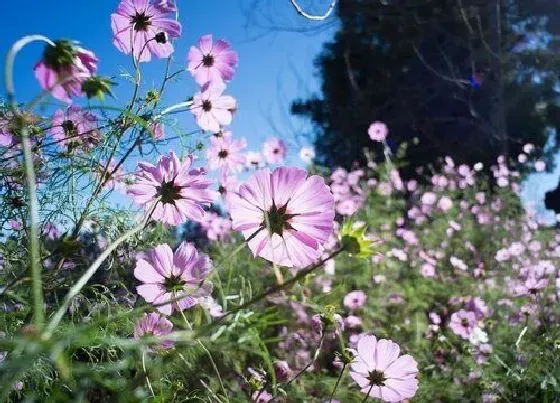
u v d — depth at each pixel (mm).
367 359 681
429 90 7645
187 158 645
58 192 791
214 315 770
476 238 3459
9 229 754
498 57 6258
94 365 499
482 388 1301
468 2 6910
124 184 831
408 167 7676
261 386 796
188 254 584
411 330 1604
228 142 1007
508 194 4297
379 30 7973
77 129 791
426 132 7527
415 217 3568
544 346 1286
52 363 521
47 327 317
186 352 665
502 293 2123
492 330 1706
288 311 1194
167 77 797
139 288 573
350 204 2697
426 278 2199
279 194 512
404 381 678
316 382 1074
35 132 733
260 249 504
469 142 7285
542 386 1121
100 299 750
